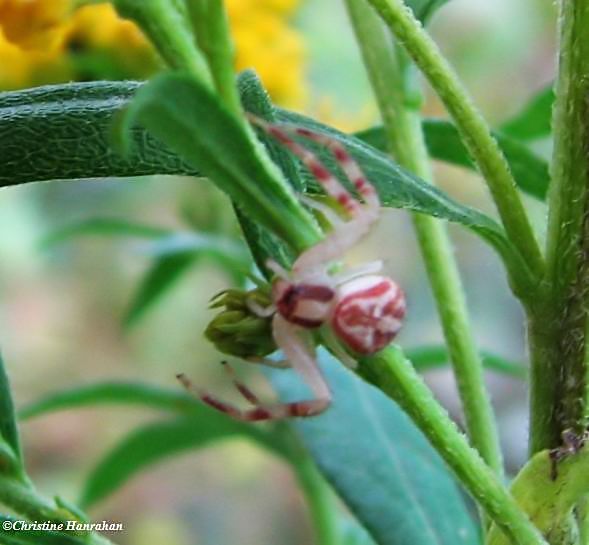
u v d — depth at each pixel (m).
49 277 0.27
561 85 0.08
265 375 0.11
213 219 0.15
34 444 0.25
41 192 0.24
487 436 0.09
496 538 0.08
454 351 0.10
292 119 0.08
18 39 0.08
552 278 0.08
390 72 0.10
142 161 0.08
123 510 0.26
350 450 0.11
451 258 0.10
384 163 0.08
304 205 0.08
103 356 0.27
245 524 0.26
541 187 0.11
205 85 0.07
